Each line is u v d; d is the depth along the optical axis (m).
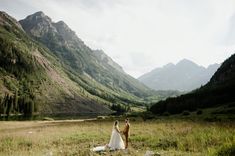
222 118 47.81
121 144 20.58
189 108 100.25
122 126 41.78
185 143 20.20
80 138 27.69
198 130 27.25
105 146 20.62
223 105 90.12
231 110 67.12
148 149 19.64
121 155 17.38
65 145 23.06
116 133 20.67
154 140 23.36
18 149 21.08
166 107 109.31
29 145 24.30
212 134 22.80
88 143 24.06
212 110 76.50
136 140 25.00
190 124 37.38
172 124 39.69
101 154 18.09
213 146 17.80
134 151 18.67
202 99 107.69
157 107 118.06
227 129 25.97
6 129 49.53
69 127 45.50
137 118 73.81
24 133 35.59
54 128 44.91
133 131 32.47
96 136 29.56
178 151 17.66
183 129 29.73
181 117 64.69
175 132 27.56
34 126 56.84
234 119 44.53
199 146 18.83
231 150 14.55
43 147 22.48
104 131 35.12
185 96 123.81
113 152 18.88
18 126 58.50
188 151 17.64
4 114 168.00
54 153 18.34
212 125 33.28
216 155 14.59
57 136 29.89
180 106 103.44
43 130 41.03
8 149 20.95
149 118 70.62
